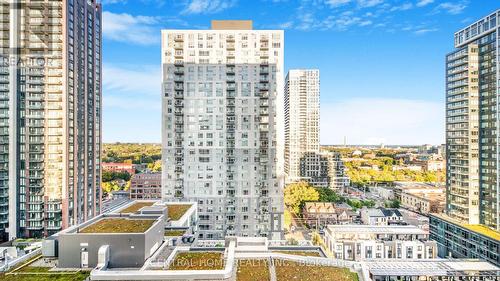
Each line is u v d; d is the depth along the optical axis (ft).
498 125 351.46
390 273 256.32
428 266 270.87
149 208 245.04
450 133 412.16
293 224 517.55
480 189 374.43
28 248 231.30
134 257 168.35
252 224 374.02
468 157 380.17
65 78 350.64
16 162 346.74
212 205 372.79
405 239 364.99
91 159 405.18
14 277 154.51
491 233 316.19
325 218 510.58
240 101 371.56
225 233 371.97
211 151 372.38
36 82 349.61
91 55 407.23
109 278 148.77
